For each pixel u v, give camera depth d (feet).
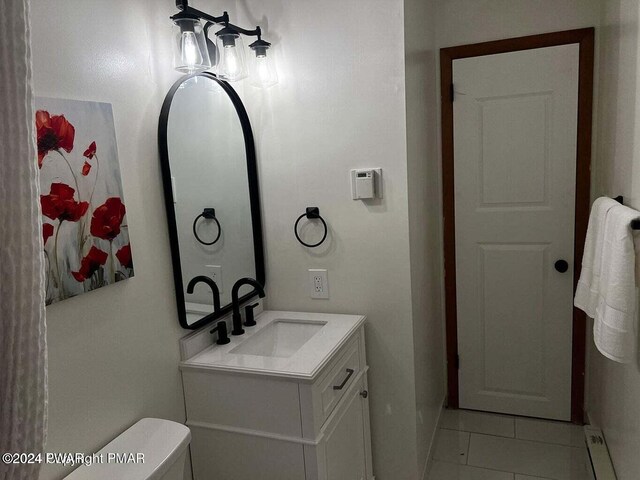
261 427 5.00
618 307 4.26
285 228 6.65
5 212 1.87
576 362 8.21
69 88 3.90
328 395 5.14
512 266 8.35
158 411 4.94
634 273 4.25
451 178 8.46
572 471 7.20
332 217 6.36
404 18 5.67
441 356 9.01
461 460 7.63
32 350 1.94
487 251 8.46
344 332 5.74
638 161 4.67
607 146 6.65
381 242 6.17
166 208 5.01
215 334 5.75
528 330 8.43
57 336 3.82
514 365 8.63
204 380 5.17
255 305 6.62
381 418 6.60
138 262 4.66
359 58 5.91
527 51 7.75
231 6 6.32
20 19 1.89
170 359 5.11
